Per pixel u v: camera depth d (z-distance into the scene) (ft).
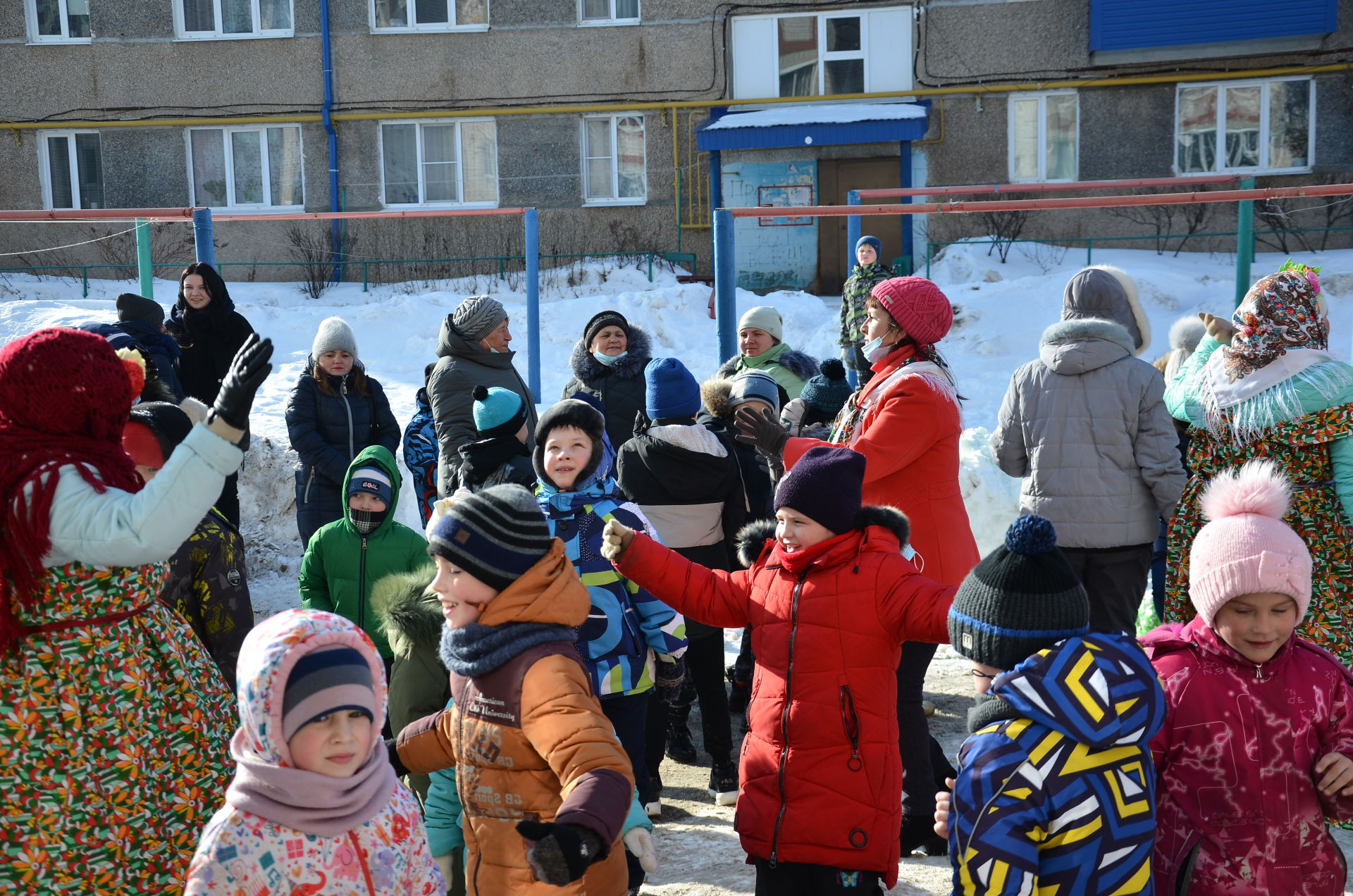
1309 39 63.00
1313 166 64.44
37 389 7.29
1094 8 63.77
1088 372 13.06
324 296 66.85
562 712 7.18
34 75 69.31
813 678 9.05
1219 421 12.53
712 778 13.84
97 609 7.45
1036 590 6.92
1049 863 6.75
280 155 70.03
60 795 7.23
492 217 69.56
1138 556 13.12
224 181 70.13
